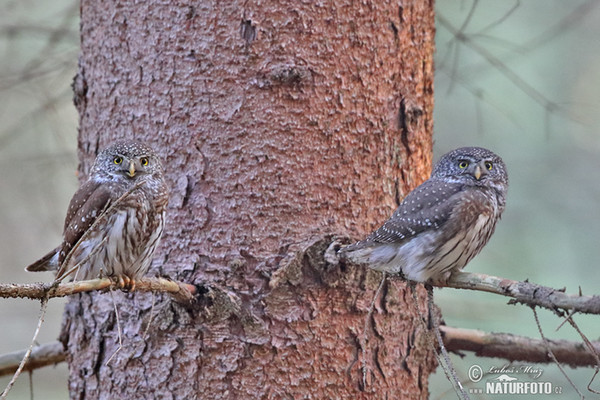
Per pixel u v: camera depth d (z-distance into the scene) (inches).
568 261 640.4
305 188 393.4
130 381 392.5
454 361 442.0
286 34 394.0
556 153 663.8
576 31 673.6
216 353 382.6
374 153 409.4
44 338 677.9
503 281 332.8
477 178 437.4
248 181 390.6
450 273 357.1
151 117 402.3
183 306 382.6
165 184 398.0
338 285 393.7
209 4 394.9
